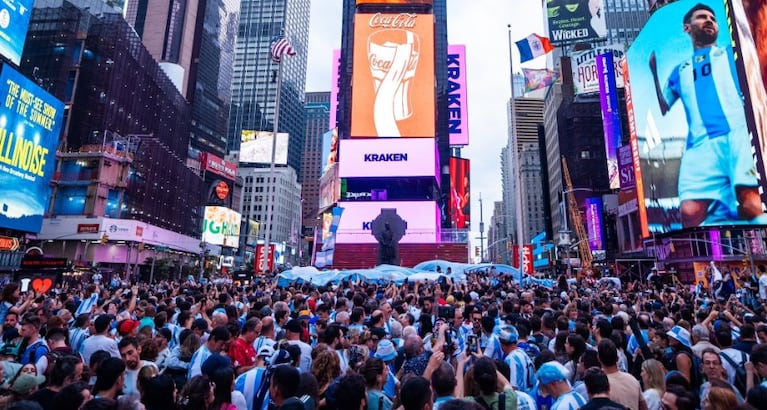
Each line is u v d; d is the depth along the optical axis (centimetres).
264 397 568
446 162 11406
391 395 614
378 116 7100
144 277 7762
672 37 4903
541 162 14825
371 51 7338
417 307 1482
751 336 716
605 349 553
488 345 751
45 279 2712
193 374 620
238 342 694
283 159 18900
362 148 7000
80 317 862
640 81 5481
